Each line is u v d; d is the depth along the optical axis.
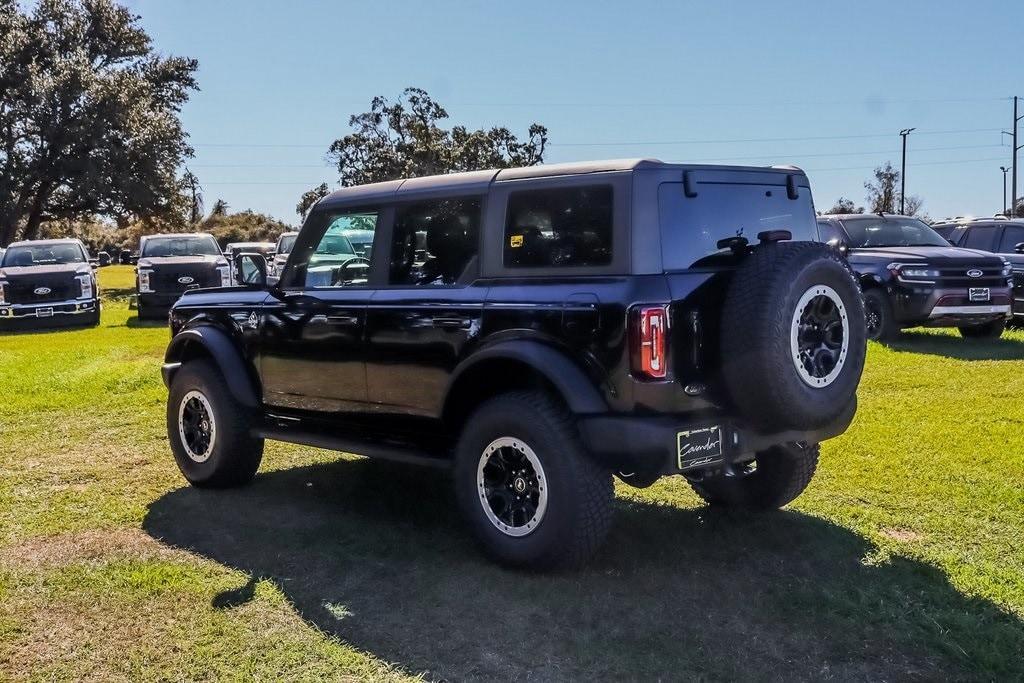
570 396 4.04
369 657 3.62
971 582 4.25
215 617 4.00
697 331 4.06
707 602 4.09
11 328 18.02
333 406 5.42
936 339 12.69
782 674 3.46
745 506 5.38
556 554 4.22
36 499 5.86
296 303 5.54
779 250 4.13
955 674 3.46
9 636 3.83
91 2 44.81
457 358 4.61
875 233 13.27
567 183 4.34
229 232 60.47
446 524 5.24
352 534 5.06
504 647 3.69
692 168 4.33
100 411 8.62
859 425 7.36
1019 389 8.66
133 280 39.84
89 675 3.51
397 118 55.72
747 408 4.07
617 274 4.11
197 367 6.05
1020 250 13.55
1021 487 5.69
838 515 5.29
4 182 38.91
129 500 5.84
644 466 3.98
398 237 5.09
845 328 4.21
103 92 40.00
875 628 3.82
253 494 5.96
